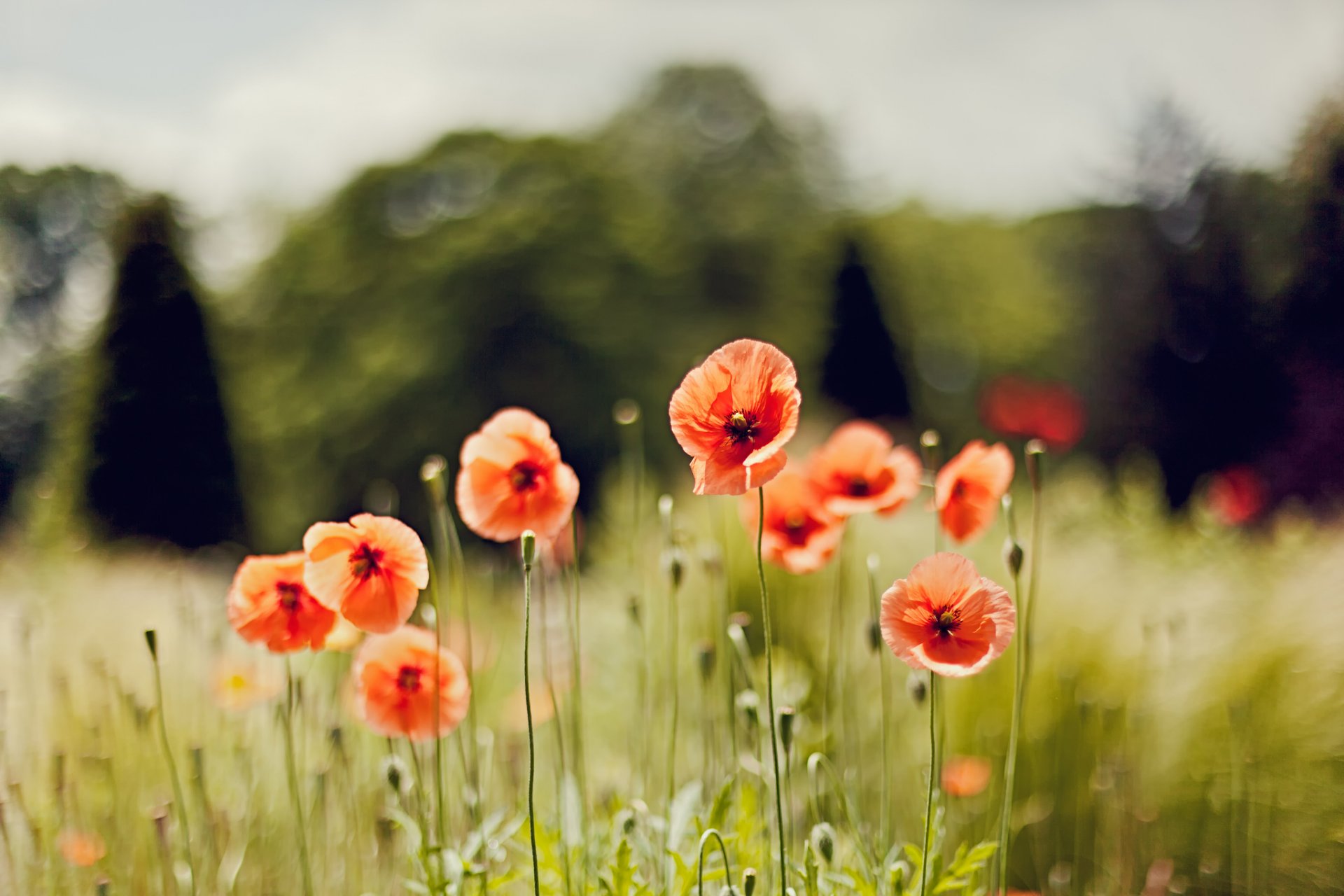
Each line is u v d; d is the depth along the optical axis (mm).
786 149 27953
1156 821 3506
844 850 2592
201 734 3486
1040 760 3863
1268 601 4055
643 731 2961
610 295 22969
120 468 14180
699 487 1986
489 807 3037
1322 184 11328
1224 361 16328
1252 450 15727
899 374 24438
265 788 3258
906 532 5609
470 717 2662
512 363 22328
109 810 2963
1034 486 2336
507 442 2506
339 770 2863
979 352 30359
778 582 4980
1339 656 3609
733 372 2029
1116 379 19766
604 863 2457
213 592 6379
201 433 14594
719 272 26250
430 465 2572
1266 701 3592
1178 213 17859
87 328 16297
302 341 23578
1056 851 3453
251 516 15523
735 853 2334
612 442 22250
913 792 3617
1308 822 3336
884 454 2846
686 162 27438
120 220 14359
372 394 22109
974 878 2562
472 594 5500
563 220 23359
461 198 24578
